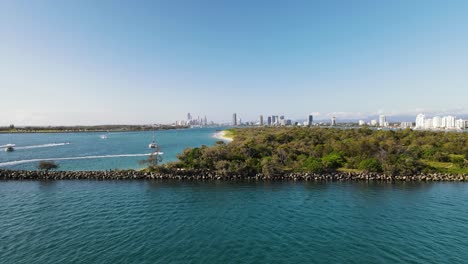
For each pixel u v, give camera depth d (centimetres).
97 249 2402
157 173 5669
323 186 4875
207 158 6069
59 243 2519
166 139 18588
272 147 7800
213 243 2541
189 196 4216
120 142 15725
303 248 2450
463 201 3944
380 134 9681
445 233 2802
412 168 5550
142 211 3462
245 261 2211
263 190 4597
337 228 2919
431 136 9094
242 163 5775
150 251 2372
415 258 2283
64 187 4819
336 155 6456
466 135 9656
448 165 6125
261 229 2883
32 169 6669
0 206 3672
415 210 3534
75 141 16512
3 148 11850
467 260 2255
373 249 2439
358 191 4519
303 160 6269
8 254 2308
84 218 3198
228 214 3362
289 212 3441
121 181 5325
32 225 2964
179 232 2792
